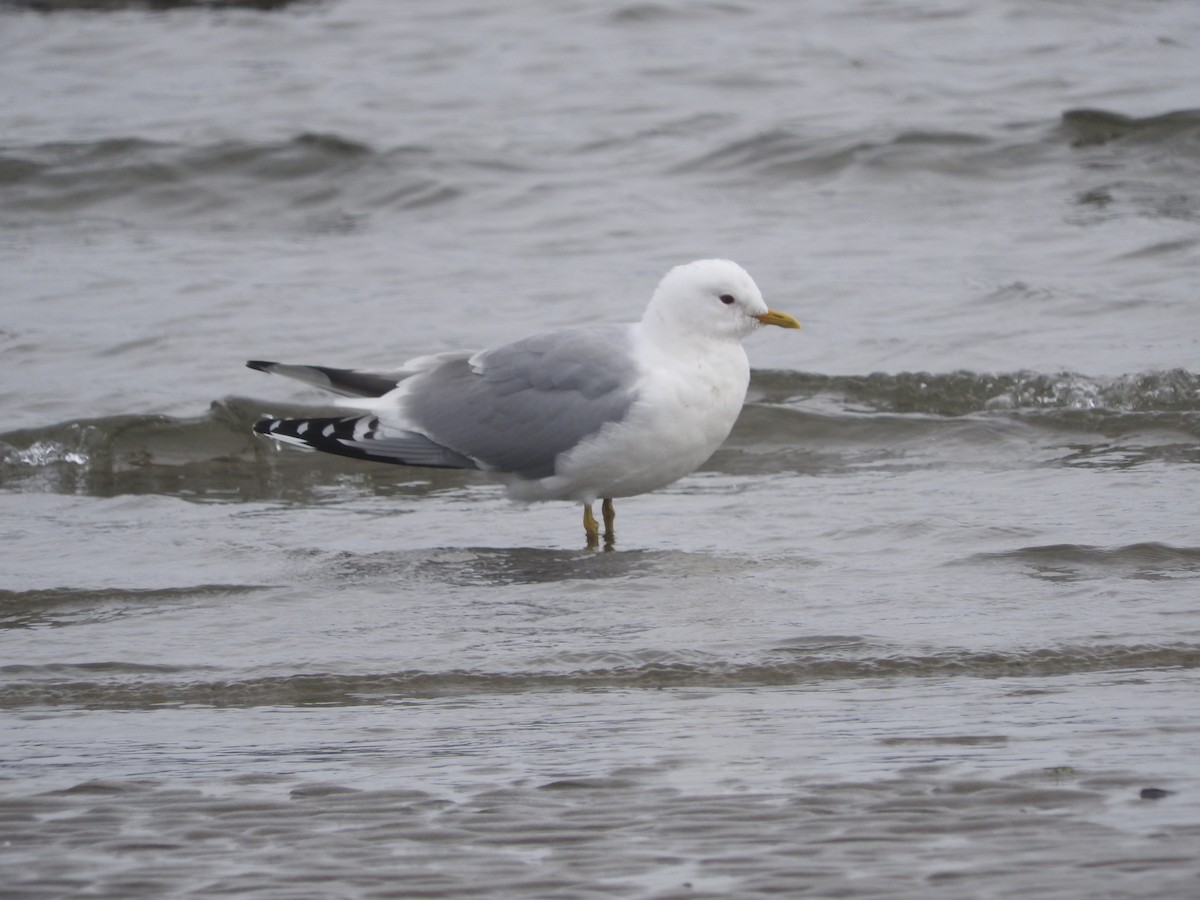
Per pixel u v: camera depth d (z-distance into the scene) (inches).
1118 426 576.4
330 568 439.5
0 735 309.4
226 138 1046.4
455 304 753.0
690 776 272.2
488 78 1161.4
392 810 259.1
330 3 1355.8
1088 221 849.5
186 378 666.2
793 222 877.2
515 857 237.6
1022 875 224.7
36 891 229.0
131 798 268.2
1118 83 1093.1
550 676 341.4
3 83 1205.1
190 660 358.3
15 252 885.8
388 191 969.5
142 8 1366.9
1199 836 235.6
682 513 496.1
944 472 535.8
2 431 604.4
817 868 229.8
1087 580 400.5
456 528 488.7
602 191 943.7
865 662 343.3
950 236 837.2
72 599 409.7
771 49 1192.8
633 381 457.1
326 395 643.5
